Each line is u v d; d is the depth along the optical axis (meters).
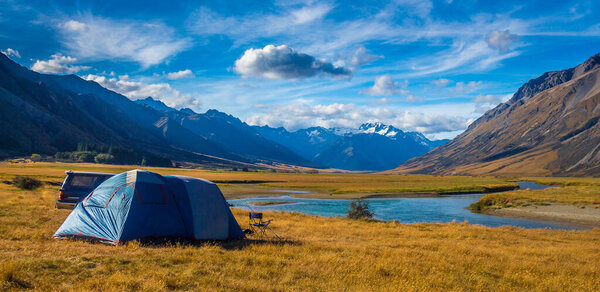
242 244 16.30
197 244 15.66
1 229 15.80
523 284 11.83
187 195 16.83
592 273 14.16
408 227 29.08
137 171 16.67
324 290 9.49
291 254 14.05
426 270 12.89
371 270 12.07
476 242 22.05
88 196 16.53
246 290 9.02
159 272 10.05
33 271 9.35
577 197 67.19
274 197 82.44
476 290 10.68
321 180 158.50
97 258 11.36
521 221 47.06
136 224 15.12
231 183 123.75
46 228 17.22
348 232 23.48
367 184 132.50
